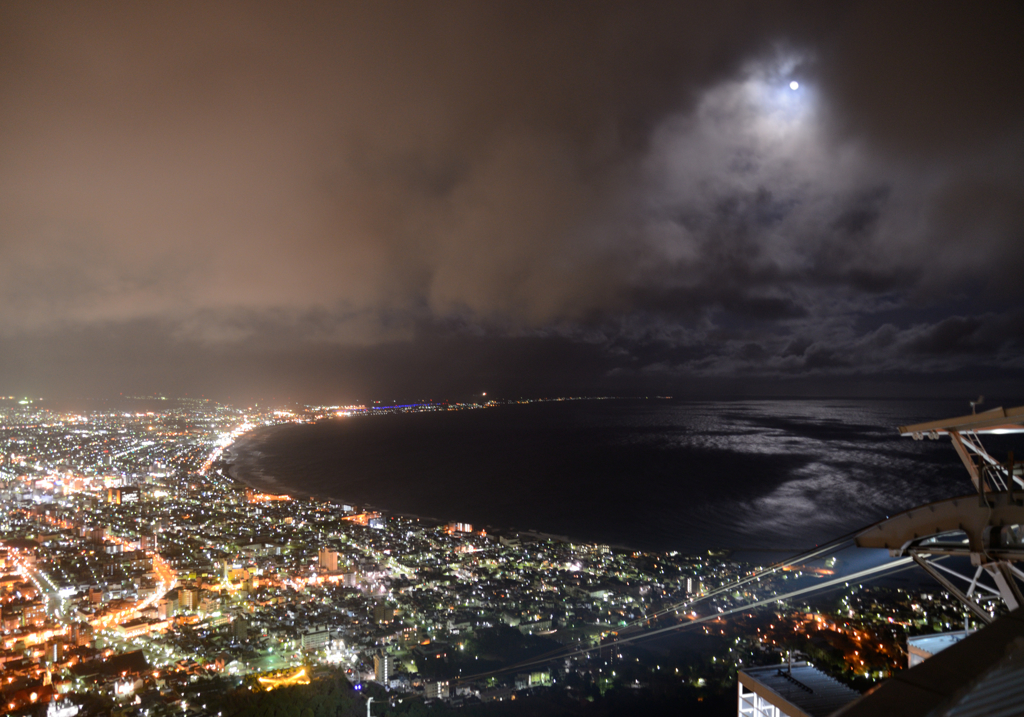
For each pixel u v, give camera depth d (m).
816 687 11.73
